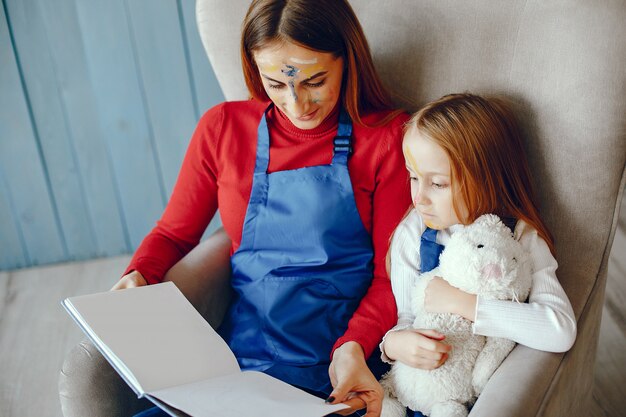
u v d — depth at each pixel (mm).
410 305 980
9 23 1741
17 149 1916
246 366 983
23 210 2021
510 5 943
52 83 1835
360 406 844
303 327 992
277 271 1041
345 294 1033
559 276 926
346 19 945
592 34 867
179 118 1930
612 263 1793
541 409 734
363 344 944
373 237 1049
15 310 1900
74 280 2025
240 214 1076
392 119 1030
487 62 975
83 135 1923
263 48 917
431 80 1038
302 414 714
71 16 1753
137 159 1980
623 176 893
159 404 726
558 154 911
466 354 856
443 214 933
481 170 897
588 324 900
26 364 1669
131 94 1877
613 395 1341
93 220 2072
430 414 864
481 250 855
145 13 1765
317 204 1014
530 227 910
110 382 875
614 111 857
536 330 808
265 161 1055
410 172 954
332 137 1043
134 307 896
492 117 904
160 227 1143
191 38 1809
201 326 904
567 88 889
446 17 1005
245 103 1104
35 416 1485
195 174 1112
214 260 1125
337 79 967
